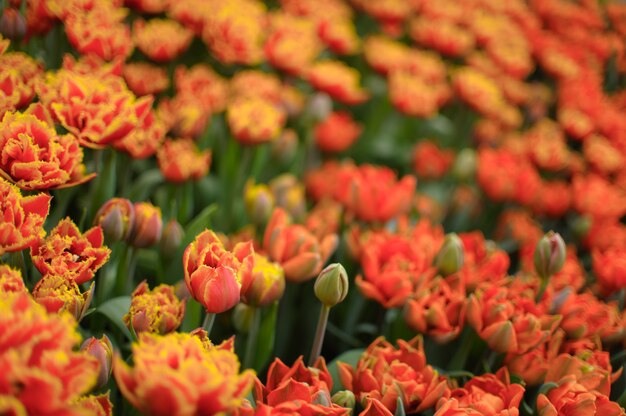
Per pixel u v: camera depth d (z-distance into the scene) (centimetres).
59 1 114
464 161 156
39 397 73
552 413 95
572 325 107
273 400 88
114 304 101
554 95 200
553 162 151
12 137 91
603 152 155
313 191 144
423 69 169
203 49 148
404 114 161
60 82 101
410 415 98
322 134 153
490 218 151
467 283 110
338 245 123
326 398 89
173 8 136
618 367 113
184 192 121
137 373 76
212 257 90
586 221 138
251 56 137
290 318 117
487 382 98
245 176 138
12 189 87
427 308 105
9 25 111
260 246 121
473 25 187
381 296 107
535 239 138
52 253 90
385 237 112
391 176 124
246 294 97
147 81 123
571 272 119
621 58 207
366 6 185
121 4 132
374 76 192
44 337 75
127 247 104
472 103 162
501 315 101
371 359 97
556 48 196
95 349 85
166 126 121
